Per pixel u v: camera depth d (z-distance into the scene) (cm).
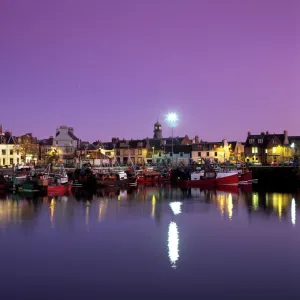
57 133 14825
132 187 7719
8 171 9088
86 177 7894
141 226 3491
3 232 3241
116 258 2512
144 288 2027
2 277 2194
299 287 2030
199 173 8350
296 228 3369
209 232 3234
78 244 2855
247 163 11644
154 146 15400
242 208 4550
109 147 15875
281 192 6575
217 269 2297
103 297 1925
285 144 13988
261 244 2841
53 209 4509
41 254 2608
